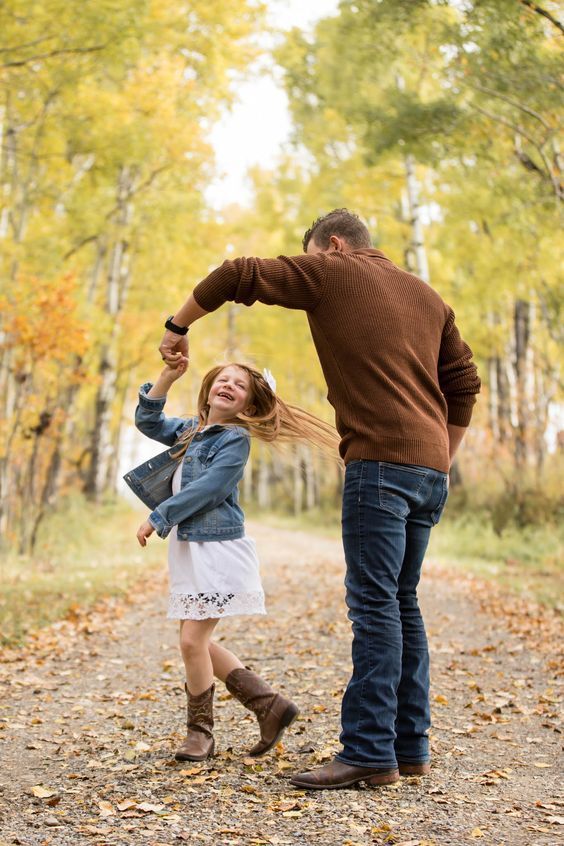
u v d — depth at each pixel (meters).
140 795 2.95
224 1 13.35
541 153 9.83
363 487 3.05
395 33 9.25
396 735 3.17
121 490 26.48
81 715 4.33
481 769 3.32
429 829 2.58
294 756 3.46
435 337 3.25
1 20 9.81
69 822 2.69
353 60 10.34
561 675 5.34
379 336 3.08
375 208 15.94
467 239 14.76
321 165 16.42
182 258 19.78
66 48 10.23
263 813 2.74
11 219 13.53
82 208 15.09
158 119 14.87
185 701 4.64
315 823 2.64
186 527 3.38
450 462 3.48
